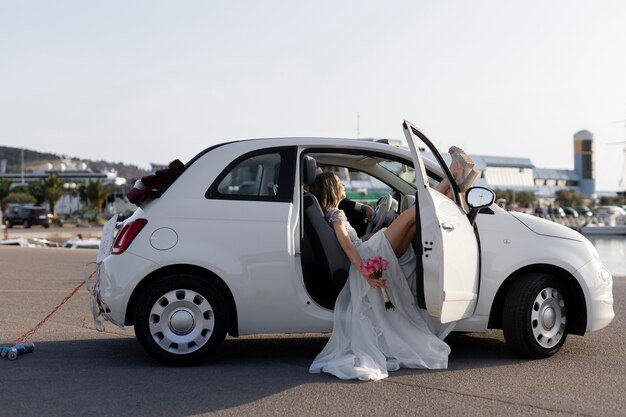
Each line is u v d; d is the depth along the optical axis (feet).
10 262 58.80
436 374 17.63
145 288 18.88
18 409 14.89
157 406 15.05
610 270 62.95
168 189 18.95
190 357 18.47
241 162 19.10
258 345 21.84
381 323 18.29
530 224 19.51
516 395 15.64
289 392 16.03
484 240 18.99
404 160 19.70
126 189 342.03
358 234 22.36
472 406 14.82
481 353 20.17
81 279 43.86
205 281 18.43
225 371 18.17
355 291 18.54
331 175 19.88
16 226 224.94
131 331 24.85
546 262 19.17
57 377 17.69
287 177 19.07
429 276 17.06
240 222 18.63
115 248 18.81
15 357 19.88
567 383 16.70
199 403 15.24
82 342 22.63
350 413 14.38
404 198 22.26
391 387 16.39
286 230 18.62
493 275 18.93
